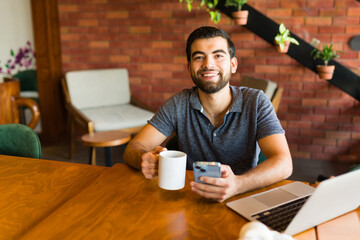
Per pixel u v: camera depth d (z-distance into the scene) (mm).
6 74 3990
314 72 3201
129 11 3584
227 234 855
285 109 3379
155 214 952
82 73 3482
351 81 3098
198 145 1537
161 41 3580
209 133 1492
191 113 1521
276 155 1237
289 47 3170
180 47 3549
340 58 3174
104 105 3570
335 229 888
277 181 1154
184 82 3629
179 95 1573
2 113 2896
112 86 3580
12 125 1648
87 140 2604
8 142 1640
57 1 3721
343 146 3311
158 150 1231
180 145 1587
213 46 1352
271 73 3338
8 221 943
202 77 1385
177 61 3592
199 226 891
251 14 3223
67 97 3459
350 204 952
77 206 994
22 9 3797
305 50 3137
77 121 3236
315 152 3385
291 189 1100
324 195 821
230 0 3172
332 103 3252
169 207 994
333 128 3299
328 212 902
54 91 3881
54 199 1073
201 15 3406
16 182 1202
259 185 1091
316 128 3340
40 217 964
